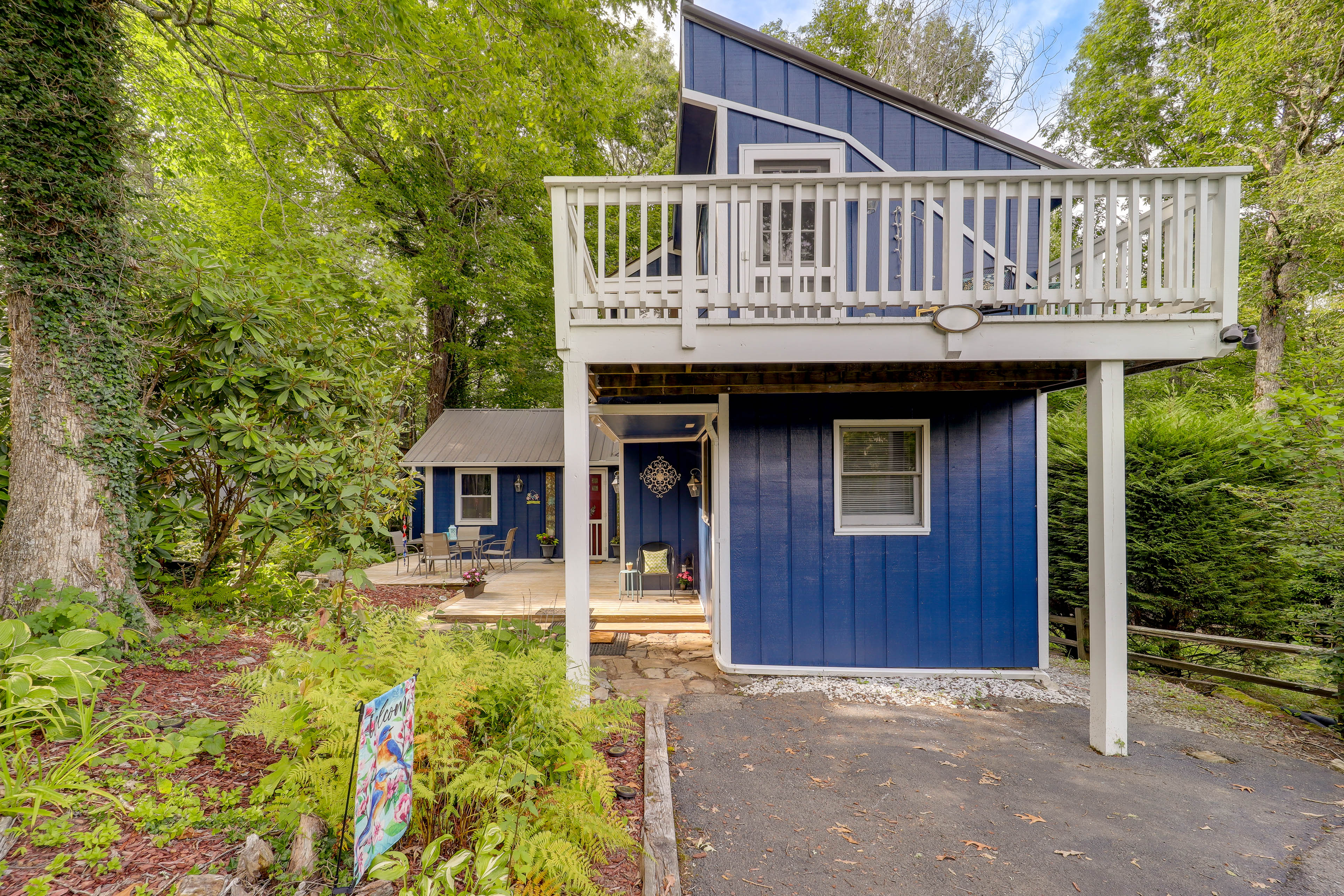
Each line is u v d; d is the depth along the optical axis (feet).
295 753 8.49
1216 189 12.52
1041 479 17.90
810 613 18.11
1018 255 12.76
